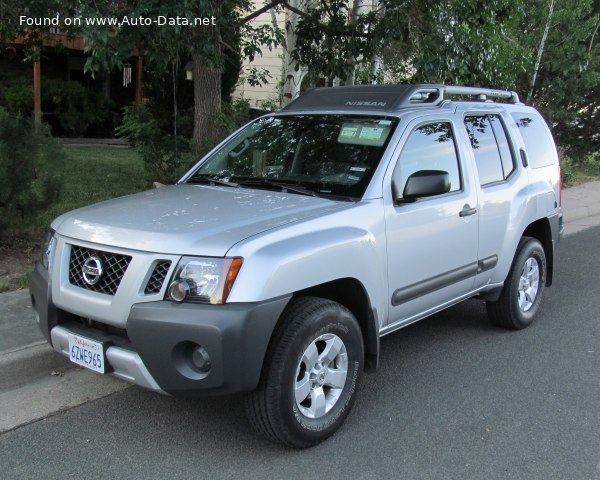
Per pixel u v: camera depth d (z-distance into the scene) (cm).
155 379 322
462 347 531
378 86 491
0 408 404
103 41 548
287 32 944
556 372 480
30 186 645
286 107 512
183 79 1389
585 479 338
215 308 310
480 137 517
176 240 325
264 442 368
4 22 776
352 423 394
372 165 412
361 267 374
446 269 457
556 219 611
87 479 331
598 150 1560
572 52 1234
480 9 787
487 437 380
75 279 354
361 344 381
